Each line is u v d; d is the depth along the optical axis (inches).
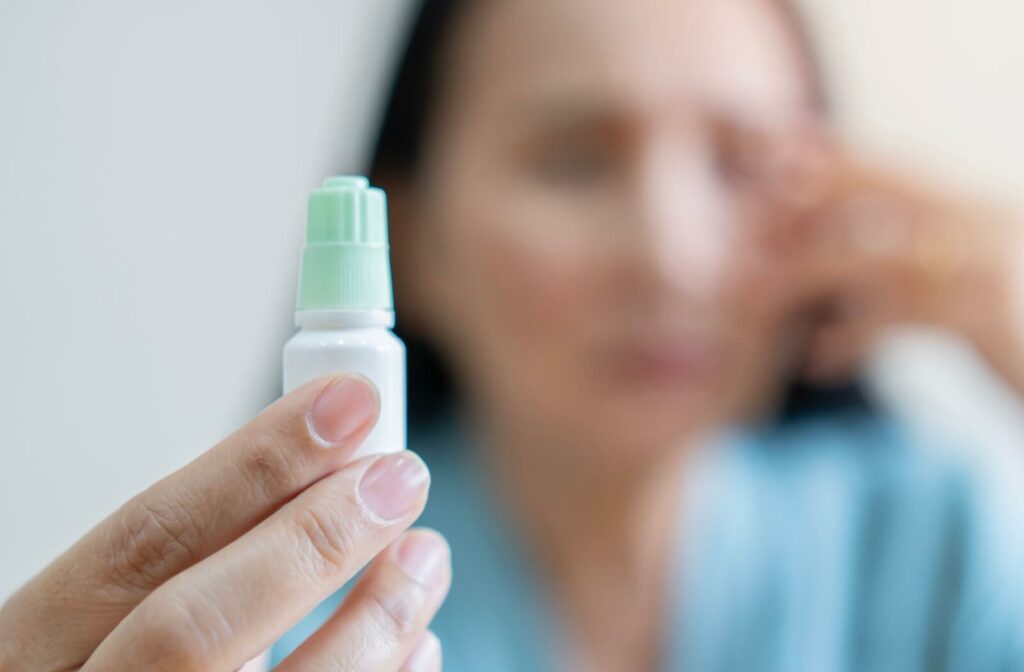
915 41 37.9
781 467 41.3
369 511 12.6
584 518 37.8
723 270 34.3
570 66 32.7
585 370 34.5
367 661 13.1
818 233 35.0
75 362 35.4
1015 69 37.8
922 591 37.7
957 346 37.6
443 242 34.9
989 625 36.4
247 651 12.0
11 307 34.8
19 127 34.5
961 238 35.2
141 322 36.0
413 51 34.2
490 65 33.3
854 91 38.0
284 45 36.7
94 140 35.4
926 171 35.3
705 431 36.4
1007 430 38.4
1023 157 37.5
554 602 37.7
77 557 13.3
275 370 36.9
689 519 38.4
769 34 34.9
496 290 34.2
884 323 36.3
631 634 38.4
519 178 33.4
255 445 13.0
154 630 11.7
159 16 35.7
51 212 35.0
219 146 36.5
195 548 13.0
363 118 36.6
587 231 33.3
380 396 13.4
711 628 38.0
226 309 36.7
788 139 35.0
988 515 38.0
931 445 39.6
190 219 36.4
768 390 38.6
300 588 12.1
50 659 13.3
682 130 33.4
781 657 37.4
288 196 37.0
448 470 38.1
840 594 38.1
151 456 36.0
